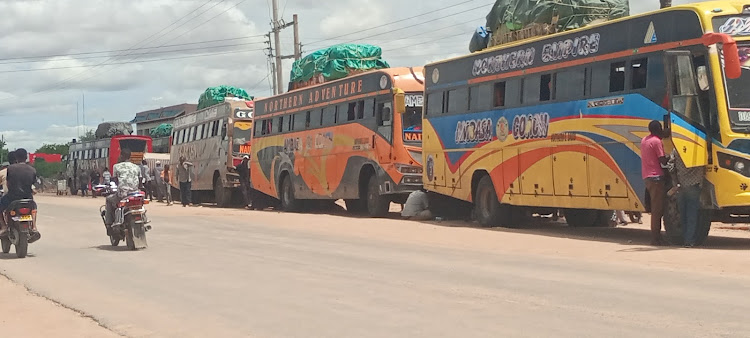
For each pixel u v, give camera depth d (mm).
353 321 8500
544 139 18547
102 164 61625
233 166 36406
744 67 14367
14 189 15281
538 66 18812
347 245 16812
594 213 21734
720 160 14195
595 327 7918
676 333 7566
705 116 14469
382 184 25000
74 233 21188
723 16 14438
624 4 19328
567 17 19047
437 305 9336
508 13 20719
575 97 17562
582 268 12508
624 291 10102
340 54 29266
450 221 23375
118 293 10875
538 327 7969
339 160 27688
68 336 8273
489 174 20641
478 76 21109
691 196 14766
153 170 49562
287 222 24203
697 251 14031
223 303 9812
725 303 9117
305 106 30531
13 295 11039
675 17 14977
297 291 10562
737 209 14422
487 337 7562
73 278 12492
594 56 17016
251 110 36812
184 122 44281
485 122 20750
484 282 11086
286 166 32031
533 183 18953
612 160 16453
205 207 37531
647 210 15805
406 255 14734
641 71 15773
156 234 20016
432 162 23250
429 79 23469
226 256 14875
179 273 12641
